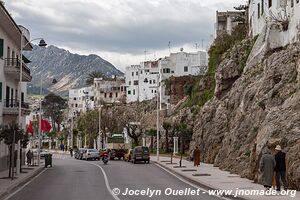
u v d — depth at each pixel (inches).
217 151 1818.4
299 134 965.2
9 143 1192.2
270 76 1362.0
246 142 1349.7
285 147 970.7
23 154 1914.4
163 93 4503.0
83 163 2145.7
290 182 875.4
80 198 786.8
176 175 1339.8
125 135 4087.1
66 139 5113.2
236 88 1781.5
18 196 840.3
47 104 6382.9
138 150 2107.5
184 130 2285.9
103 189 949.8
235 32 2630.4
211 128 1926.7
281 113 1079.0
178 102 3902.6
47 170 1619.1
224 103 1892.2
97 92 6220.5
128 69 5748.0
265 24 1793.8
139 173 1434.5
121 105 5004.9
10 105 1674.5
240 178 1147.3
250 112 1428.4
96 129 4323.3
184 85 4005.9
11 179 1147.3
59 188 984.9
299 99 1070.4
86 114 4763.8
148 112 4232.3
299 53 1234.0
